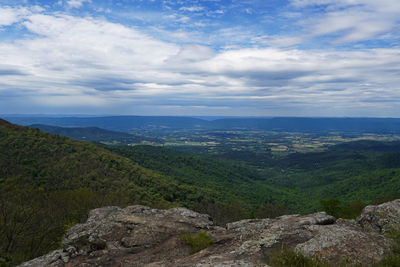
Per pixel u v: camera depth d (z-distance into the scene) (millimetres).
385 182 113625
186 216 12664
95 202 36562
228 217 50656
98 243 9617
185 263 7273
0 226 23172
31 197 37438
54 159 71125
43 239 25875
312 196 126562
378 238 7336
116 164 84438
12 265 16969
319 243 6977
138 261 8328
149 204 57281
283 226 8828
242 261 5980
